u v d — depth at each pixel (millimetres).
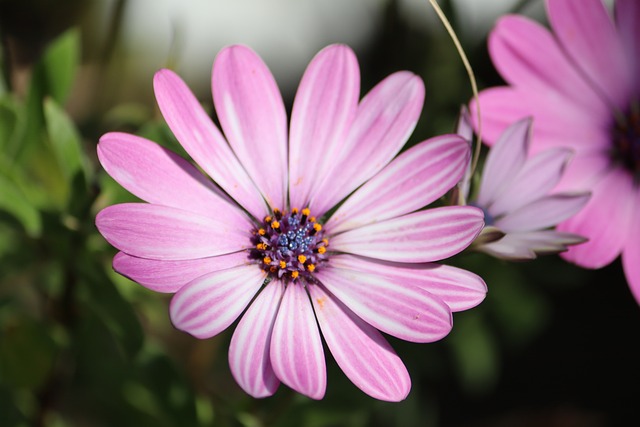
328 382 281
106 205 267
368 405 280
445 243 241
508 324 318
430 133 312
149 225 234
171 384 280
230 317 238
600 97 283
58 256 274
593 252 268
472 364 316
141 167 236
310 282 249
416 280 243
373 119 251
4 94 285
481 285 236
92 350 285
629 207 281
